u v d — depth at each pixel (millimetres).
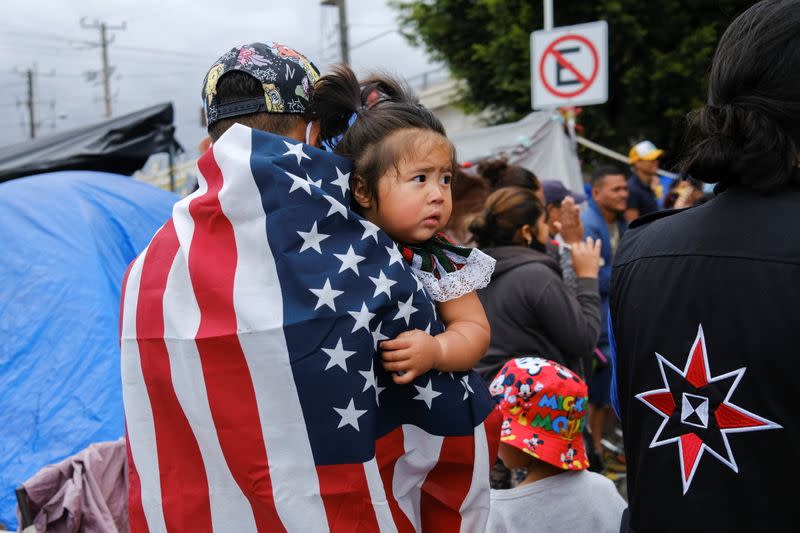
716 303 1312
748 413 1259
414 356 1486
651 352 1407
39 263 3715
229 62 1741
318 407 1436
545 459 2273
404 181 1600
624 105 17391
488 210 3373
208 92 1775
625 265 1523
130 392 1600
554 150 6871
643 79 16406
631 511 1461
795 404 1224
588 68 6320
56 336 3578
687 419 1338
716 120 1378
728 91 1373
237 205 1499
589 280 3432
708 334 1315
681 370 1350
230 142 1551
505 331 3146
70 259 3754
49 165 4863
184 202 1603
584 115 16844
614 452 5391
